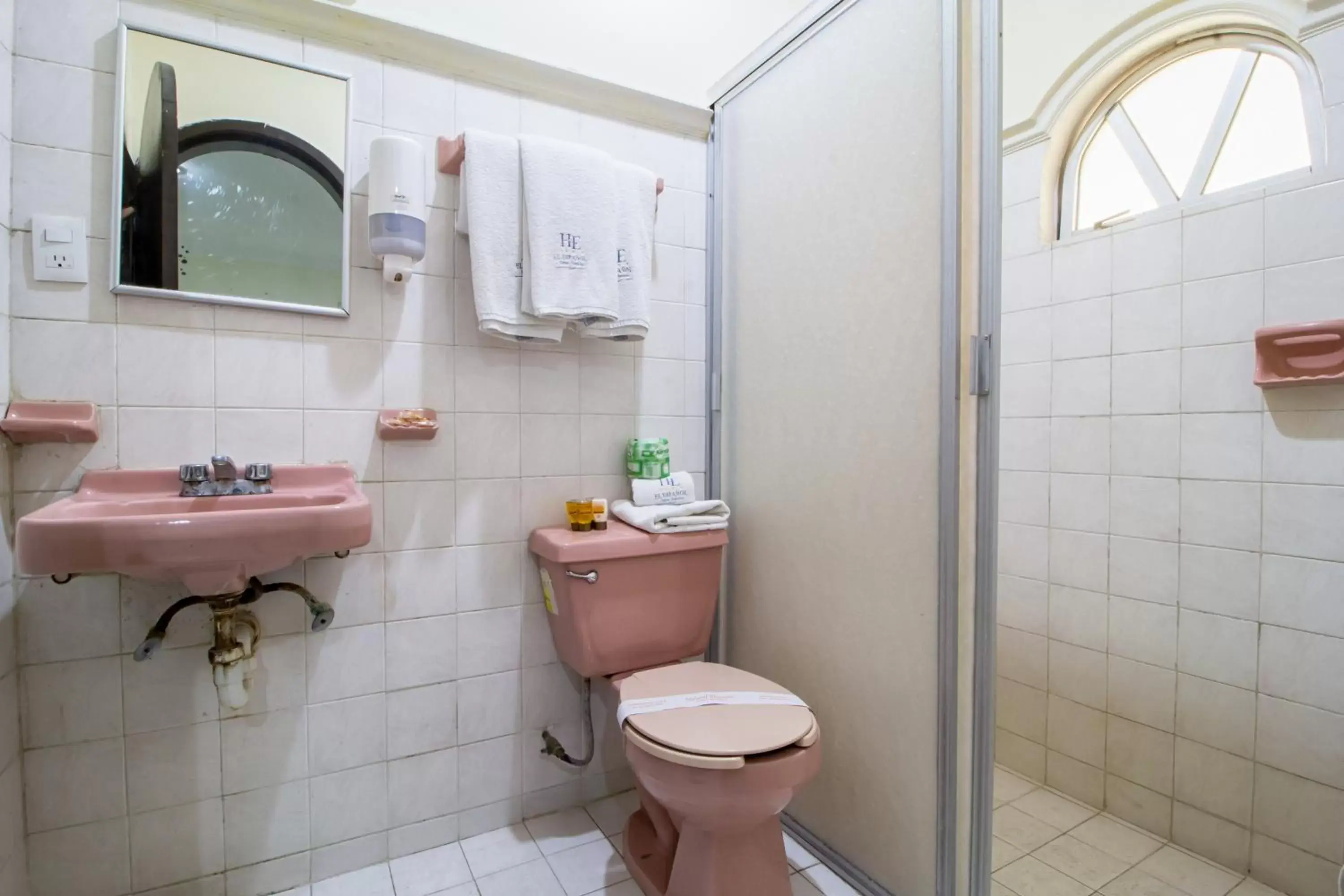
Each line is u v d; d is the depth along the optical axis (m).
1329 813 1.26
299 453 1.28
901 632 1.19
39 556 0.86
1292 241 1.32
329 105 1.30
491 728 1.48
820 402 1.39
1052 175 1.80
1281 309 1.34
